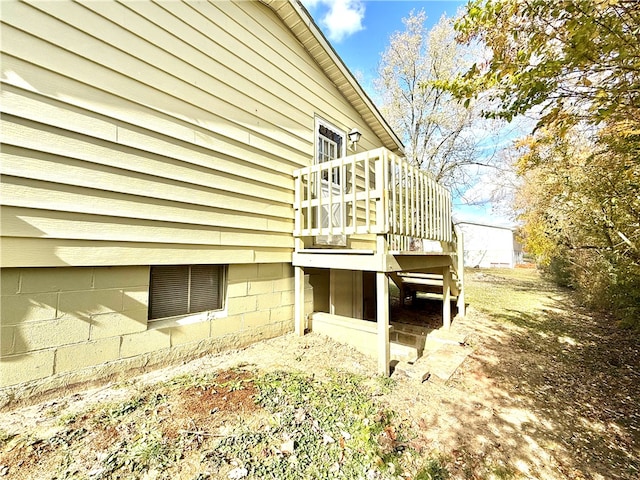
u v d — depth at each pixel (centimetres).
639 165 331
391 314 693
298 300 439
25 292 225
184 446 192
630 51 187
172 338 314
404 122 1614
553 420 276
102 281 265
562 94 229
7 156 214
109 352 268
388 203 338
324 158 573
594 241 590
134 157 281
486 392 325
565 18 195
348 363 359
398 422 250
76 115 245
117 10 270
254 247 396
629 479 207
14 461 169
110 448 185
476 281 1405
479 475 204
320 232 405
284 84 457
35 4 225
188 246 324
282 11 436
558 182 568
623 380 360
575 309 745
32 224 224
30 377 226
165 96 305
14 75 216
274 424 224
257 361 342
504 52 243
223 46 364
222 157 360
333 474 185
